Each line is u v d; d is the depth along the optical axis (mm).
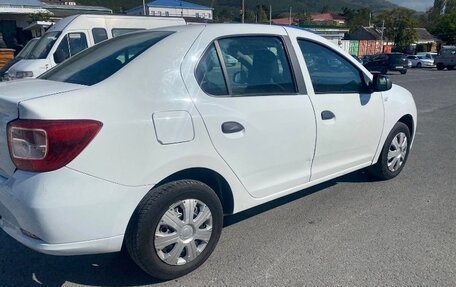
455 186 4531
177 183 2574
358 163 4043
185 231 2658
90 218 2248
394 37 58469
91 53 3123
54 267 2869
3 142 2273
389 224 3541
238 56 2955
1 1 23922
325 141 3510
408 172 5039
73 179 2162
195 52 2703
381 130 4215
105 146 2232
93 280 2719
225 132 2742
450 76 24656
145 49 2602
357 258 2969
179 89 2559
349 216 3709
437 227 3484
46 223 2146
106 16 9969
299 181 3404
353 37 63688
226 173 2820
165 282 2693
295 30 3436
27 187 2139
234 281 2693
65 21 9688
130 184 2346
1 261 2939
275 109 3047
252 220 3629
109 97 2312
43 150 2102
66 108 2172
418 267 2850
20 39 23203
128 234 2457
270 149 3055
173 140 2477
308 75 3371
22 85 2682
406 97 4633
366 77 3941
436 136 7277
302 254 3031
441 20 68000
